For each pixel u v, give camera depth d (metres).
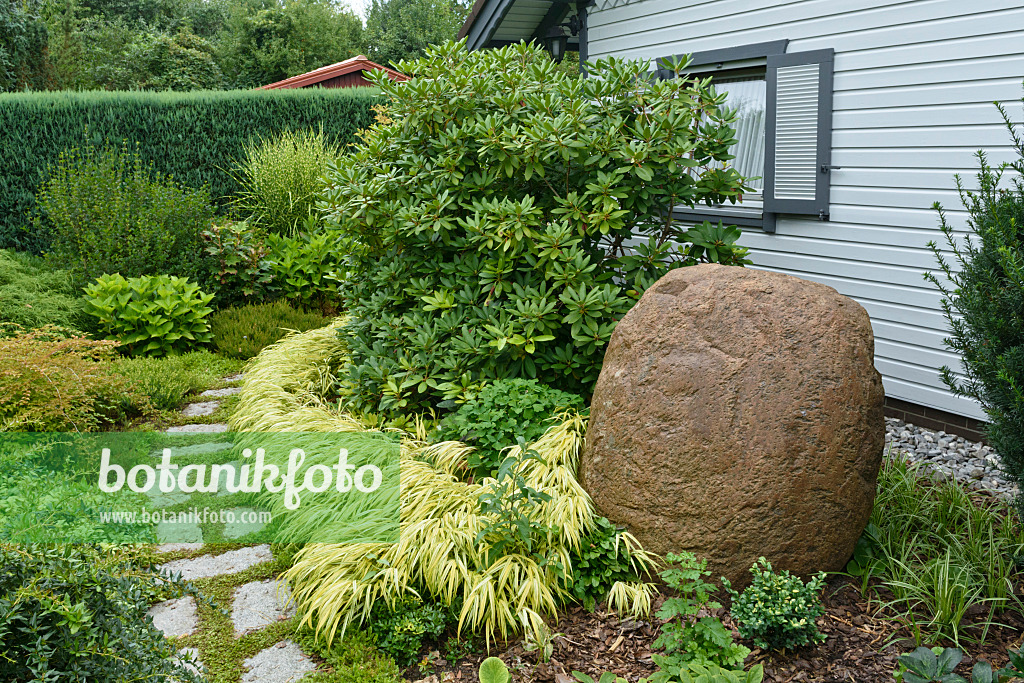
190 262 8.50
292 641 3.07
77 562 2.04
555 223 4.51
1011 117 4.73
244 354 7.50
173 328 7.47
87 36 24.70
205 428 5.62
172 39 25.20
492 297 4.71
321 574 3.26
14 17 20.03
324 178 5.45
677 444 3.16
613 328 4.23
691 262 4.80
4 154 9.98
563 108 4.66
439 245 5.00
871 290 5.80
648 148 4.45
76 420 5.05
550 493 3.46
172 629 3.15
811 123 6.06
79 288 7.79
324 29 28.41
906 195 5.44
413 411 4.95
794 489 3.03
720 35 6.83
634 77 4.84
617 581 3.20
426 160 5.24
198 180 11.05
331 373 6.20
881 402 3.21
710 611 2.99
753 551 3.05
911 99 5.32
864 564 3.28
